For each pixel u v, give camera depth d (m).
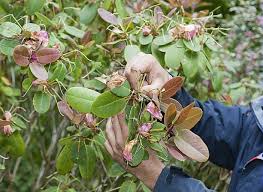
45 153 2.36
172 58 1.59
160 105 1.34
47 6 1.89
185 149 1.31
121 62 1.85
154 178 1.42
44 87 1.51
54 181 2.35
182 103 1.61
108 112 1.30
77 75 1.71
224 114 1.65
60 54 1.47
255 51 2.71
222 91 2.22
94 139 1.59
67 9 1.98
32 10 1.65
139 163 1.36
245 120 1.64
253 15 2.78
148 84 1.43
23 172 3.07
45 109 1.50
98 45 1.78
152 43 1.65
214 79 2.00
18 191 3.04
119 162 1.43
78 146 1.59
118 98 1.30
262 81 2.45
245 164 1.47
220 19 2.80
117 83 1.30
